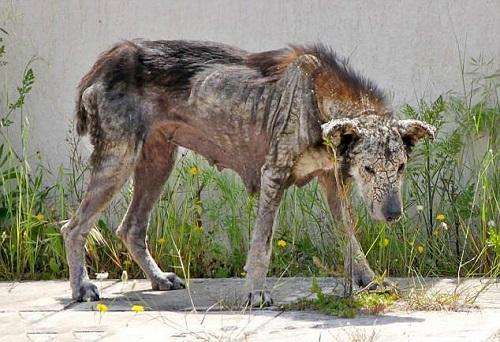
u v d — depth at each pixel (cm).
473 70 1342
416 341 839
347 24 1379
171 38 1429
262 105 1083
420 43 1357
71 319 1002
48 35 1462
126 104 1121
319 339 832
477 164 1318
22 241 1347
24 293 1188
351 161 1009
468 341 835
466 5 1343
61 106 1457
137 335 909
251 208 1291
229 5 1412
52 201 1433
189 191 1340
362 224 1261
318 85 1050
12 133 1464
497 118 1312
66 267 1343
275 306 1034
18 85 1470
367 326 910
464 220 1279
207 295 1130
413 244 1248
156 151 1182
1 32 1472
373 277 1099
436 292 1070
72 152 1443
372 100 1047
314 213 1332
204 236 1338
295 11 1392
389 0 1363
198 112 1120
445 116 1343
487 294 1082
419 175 1304
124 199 1382
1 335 937
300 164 1061
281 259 1281
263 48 1404
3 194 1427
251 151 1106
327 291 1112
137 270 1314
